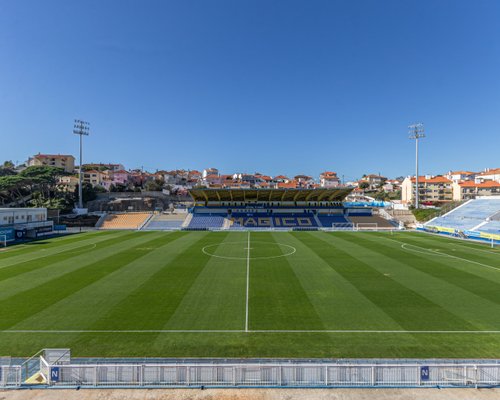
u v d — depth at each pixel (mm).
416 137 73188
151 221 65438
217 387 9625
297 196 70562
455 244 40625
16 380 9852
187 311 16391
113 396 9211
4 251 35031
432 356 11836
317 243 41375
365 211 71750
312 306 17141
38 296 18781
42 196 77688
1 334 13703
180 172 169500
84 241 43156
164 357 11727
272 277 23406
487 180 103500
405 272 24922
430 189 100250
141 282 21906
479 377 9688
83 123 72438
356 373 9836
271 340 13148
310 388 9586
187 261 29266
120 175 124938
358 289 20312
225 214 69625
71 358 11609
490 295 19078
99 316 15695
